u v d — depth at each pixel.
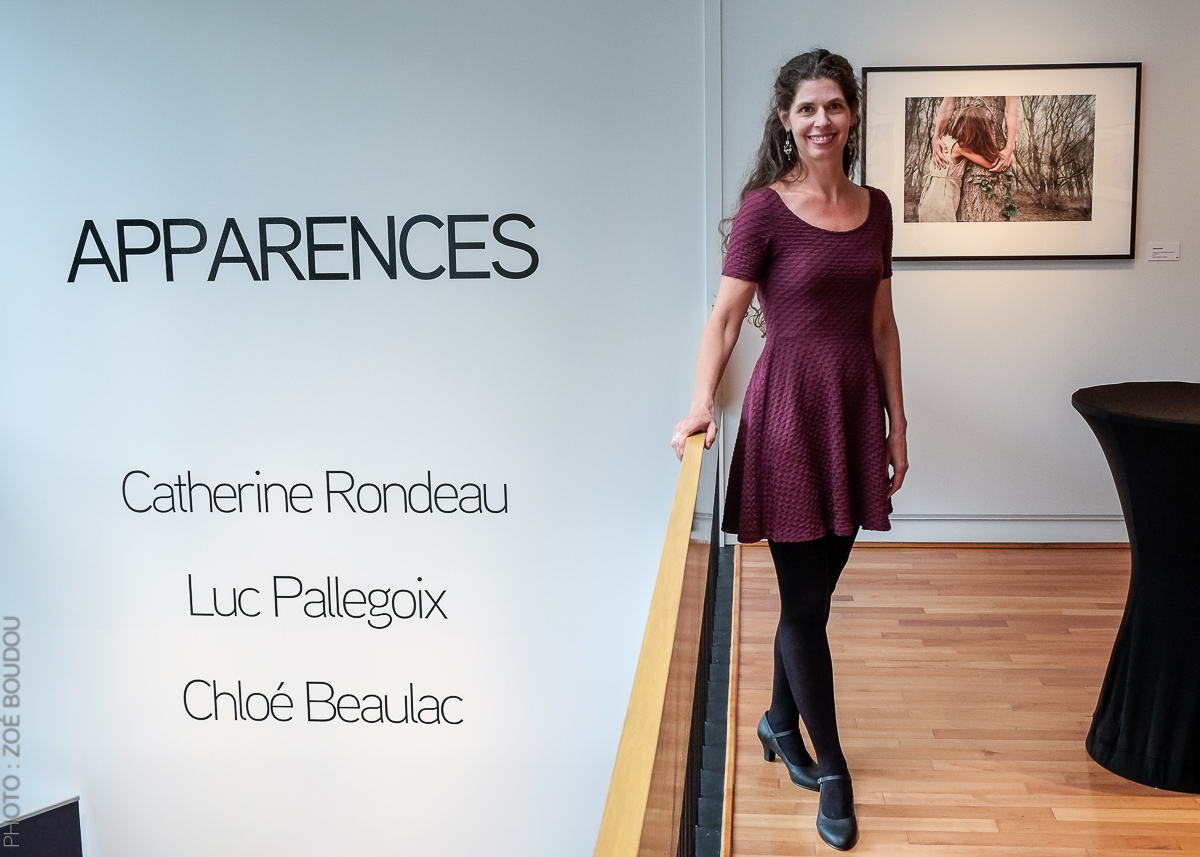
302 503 3.94
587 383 3.79
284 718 4.12
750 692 2.78
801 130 1.74
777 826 2.07
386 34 3.59
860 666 2.96
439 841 4.17
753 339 4.24
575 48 3.59
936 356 4.29
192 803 4.22
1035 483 4.34
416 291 3.76
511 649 3.98
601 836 0.87
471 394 3.82
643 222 3.70
